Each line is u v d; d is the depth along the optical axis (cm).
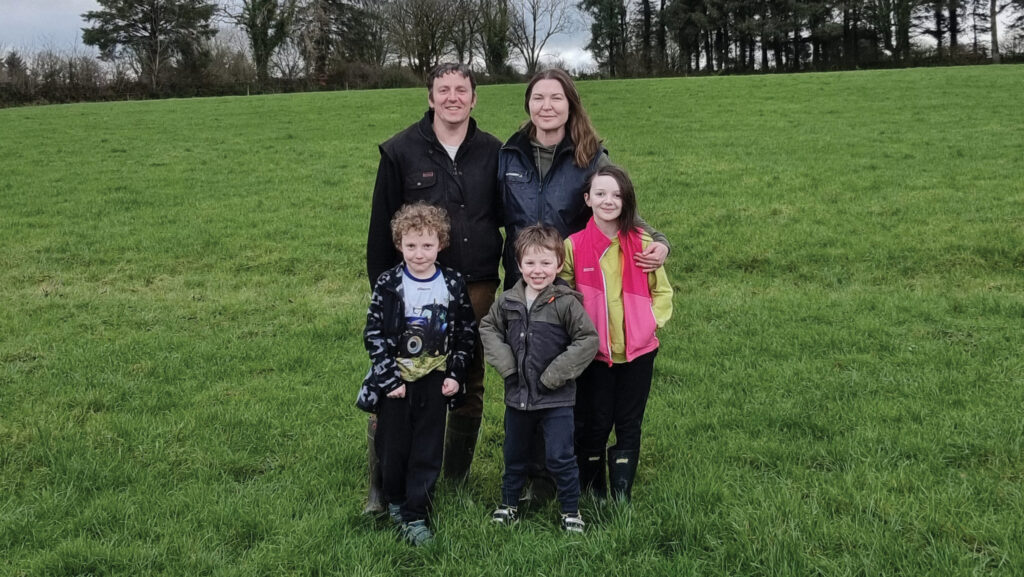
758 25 5744
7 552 357
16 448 475
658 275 386
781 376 582
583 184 394
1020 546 332
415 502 368
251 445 482
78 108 2962
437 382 370
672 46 6494
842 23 5778
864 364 601
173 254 1045
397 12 5547
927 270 893
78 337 721
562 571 326
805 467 432
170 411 541
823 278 888
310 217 1232
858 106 2164
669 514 367
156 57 5528
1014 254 909
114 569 342
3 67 4466
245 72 4991
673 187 1352
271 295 868
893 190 1245
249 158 1758
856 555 333
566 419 364
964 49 5494
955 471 413
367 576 329
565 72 391
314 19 5253
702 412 522
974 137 1627
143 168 1658
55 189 1452
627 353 374
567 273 384
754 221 1120
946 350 620
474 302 407
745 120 2044
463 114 386
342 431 501
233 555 353
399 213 371
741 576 324
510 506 377
